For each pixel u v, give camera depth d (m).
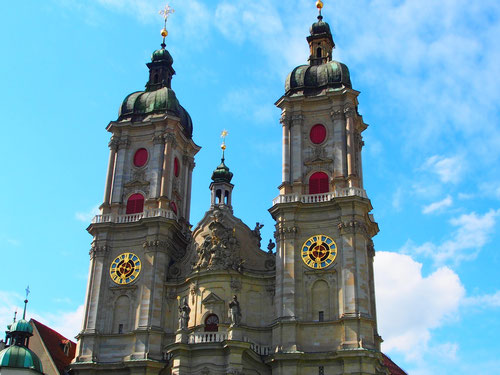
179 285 72.62
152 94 83.31
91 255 75.38
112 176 79.19
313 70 77.75
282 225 69.56
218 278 70.00
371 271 73.00
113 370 69.06
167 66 88.56
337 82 76.00
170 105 81.94
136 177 78.62
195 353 63.09
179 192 82.06
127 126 80.44
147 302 71.00
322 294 66.75
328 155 72.62
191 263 72.50
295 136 73.88
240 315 64.94
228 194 82.75
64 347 82.12
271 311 69.62
